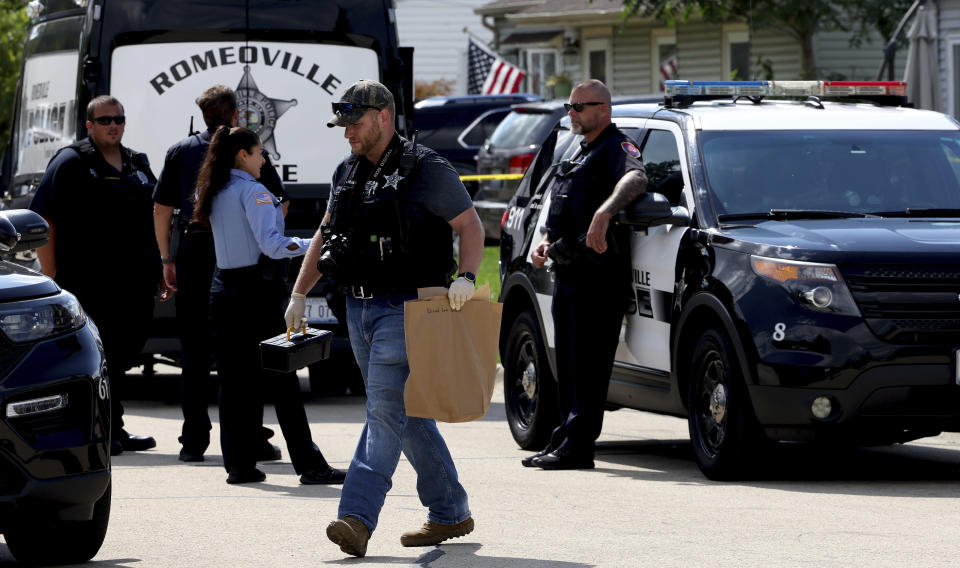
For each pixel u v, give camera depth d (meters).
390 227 24.94
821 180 36.09
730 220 34.94
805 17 122.50
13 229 28.12
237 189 33.16
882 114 38.44
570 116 35.94
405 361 24.95
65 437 24.03
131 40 47.09
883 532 27.14
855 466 36.41
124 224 38.41
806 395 31.77
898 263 31.94
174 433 42.44
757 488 32.59
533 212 41.28
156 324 46.31
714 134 36.84
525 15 153.75
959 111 89.88
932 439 41.94
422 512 29.89
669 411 36.25
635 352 37.38
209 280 36.00
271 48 47.69
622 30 131.50
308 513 29.77
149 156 47.12
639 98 78.56
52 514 24.03
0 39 121.50
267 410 48.59
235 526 28.33
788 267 32.28
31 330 24.12
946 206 36.09
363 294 25.17
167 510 30.11
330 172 47.94
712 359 34.06
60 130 54.28
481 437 42.56
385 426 25.12
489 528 27.83
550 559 24.89
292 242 32.72
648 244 36.66
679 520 28.55
